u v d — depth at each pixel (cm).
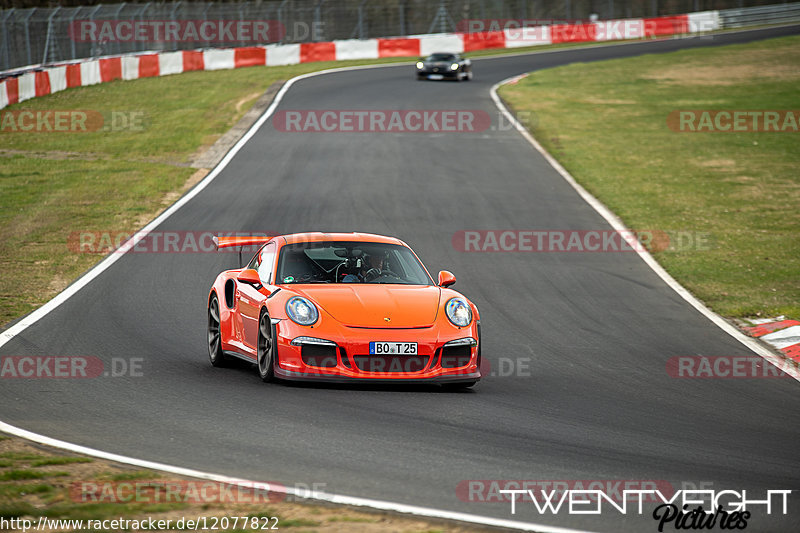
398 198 7388
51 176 8300
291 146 9712
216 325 3481
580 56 19662
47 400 2734
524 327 4131
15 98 12056
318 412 2620
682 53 19150
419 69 15362
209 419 2530
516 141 10288
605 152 9881
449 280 3266
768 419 2752
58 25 14400
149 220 6581
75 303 4297
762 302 4775
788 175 8894
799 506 1909
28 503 1808
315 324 2908
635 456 2270
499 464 2159
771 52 18512
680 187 8250
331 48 18862
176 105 12344
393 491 1934
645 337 4019
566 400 2911
